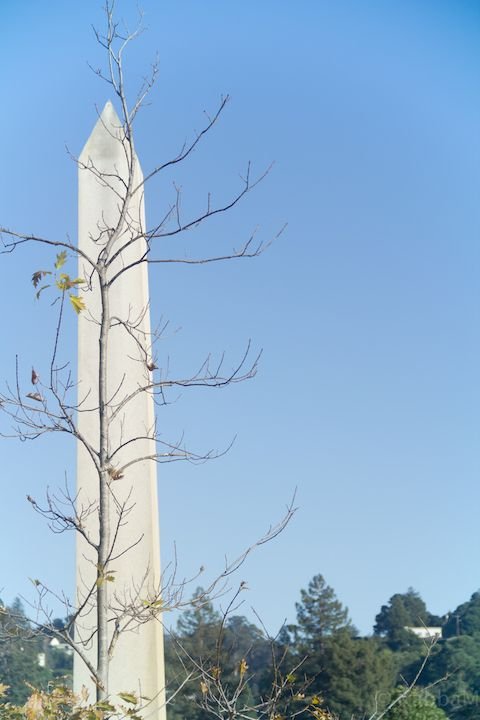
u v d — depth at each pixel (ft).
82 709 17.39
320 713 21.33
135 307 25.79
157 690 23.57
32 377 19.70
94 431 25.16
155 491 25.27
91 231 26.55
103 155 27.14
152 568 24.35
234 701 20.71
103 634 18.80
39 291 19.43
